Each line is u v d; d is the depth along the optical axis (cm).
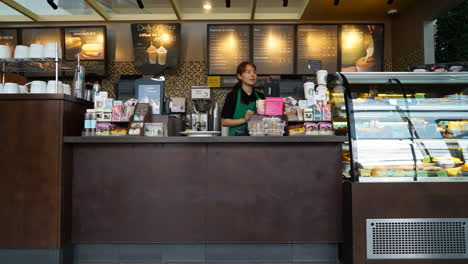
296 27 491
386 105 241
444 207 231
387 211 230
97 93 275
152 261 258
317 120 264
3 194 248
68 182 255
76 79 295
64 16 512
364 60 489
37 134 249
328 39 492
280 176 254
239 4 491
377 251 230
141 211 256
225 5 491
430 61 426
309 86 291
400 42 487
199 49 518
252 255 256
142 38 486
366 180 234
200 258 257
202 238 254
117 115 266
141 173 257
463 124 240
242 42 496
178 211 255
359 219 231
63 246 247
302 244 256
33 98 249
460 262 230
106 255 259
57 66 268
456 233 231
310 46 493
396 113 240
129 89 338
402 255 230
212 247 257
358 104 241
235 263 255
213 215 254
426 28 428
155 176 257
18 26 508
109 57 518
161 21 514
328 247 255
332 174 254
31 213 246
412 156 237
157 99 293
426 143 238
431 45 426
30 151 248
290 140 249
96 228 257
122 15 514
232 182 255
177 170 256
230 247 256
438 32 512
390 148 237
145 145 258
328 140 248
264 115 272
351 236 233
